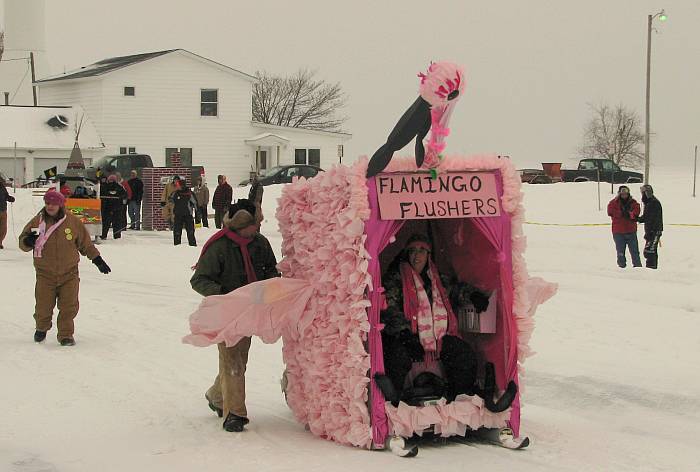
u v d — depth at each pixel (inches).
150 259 893.2
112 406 352.2
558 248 995.9
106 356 445.7
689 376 399.9
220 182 1240.8
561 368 416.8
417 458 279.6
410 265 302.4
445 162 288.7
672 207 1328.7
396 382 289.3
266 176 1963.6
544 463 275.7
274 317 302.4
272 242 1027.9
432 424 288.8
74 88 2219.5
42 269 471.5
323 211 295.9
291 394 320.8
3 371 412.5
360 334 285.7
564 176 2096.5
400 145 277.4
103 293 665.6
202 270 311.9
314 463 273.9
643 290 658.8
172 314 573.3
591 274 777.6
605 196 1465.3
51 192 470.6
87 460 282.5
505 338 296.4
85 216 1088.8
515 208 294.5
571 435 311.7
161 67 2167.8
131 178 1282.0
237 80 2224.4
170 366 424.5
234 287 313.3
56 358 439.8
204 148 2210.9
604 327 514.3
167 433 313.6
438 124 279.7
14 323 536.1
